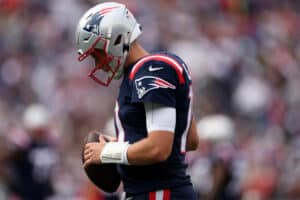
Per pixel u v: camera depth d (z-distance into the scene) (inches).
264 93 1948.8
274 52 2177.7
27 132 1195.9
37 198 1184.8
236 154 1105.4
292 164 1449.3
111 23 532.4
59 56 1998.0
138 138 529.0
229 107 1892.2
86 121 1750.7
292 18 2461.9
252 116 1887.3
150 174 530.6
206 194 1059.3
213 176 1055.6
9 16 2134.6
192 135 565.3
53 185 1219.9
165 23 2162.9
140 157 515.8
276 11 2482.8
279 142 1722.4
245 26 2313.0
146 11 2170.3
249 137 1752.0
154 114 518.0
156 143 514.0
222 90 1911.9
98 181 557.9
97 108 1793.8
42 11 2148.1
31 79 1936.5
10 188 1165.1
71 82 1857.8
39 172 1182.9
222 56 2014.0
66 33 2089.1
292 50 2267.5
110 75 541.3
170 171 531.5
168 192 530.0
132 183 535.2
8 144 1168.8
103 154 530.6
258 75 2049.7
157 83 518.6
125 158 520.7
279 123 1831.9
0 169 1161.4
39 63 1984.5
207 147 1074.1
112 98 1813.5
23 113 1755.7
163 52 539.5
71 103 1793.8
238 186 1071.6
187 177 538.9
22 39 2078.0
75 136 1694.1
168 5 2246.6
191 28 2185.0
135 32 540.4
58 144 1432.1
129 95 530.6
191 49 1999.3
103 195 957.8
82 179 1430.9
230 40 2165.4
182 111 533.3
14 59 1994.3
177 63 527.8
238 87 1940.2
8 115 1737.2
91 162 538.0
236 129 1790.1
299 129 1806.1
